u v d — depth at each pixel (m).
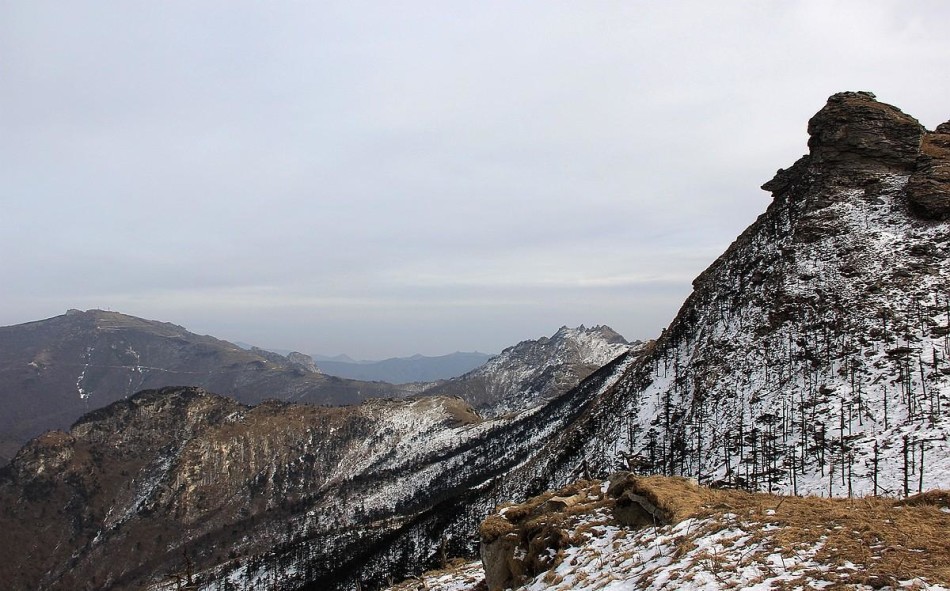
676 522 31.50
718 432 100.94
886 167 135.38
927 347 91.69
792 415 93.06
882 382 89.62
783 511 29.47
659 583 24.45
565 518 38.19
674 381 125.81
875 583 20.02
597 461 120.19
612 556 30.83
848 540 24.08
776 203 151.50
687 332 140.50
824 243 123.00
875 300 104.81
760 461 87.69
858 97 143.88
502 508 46.38
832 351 100.06
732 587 22.03
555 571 32.38
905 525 25.28
